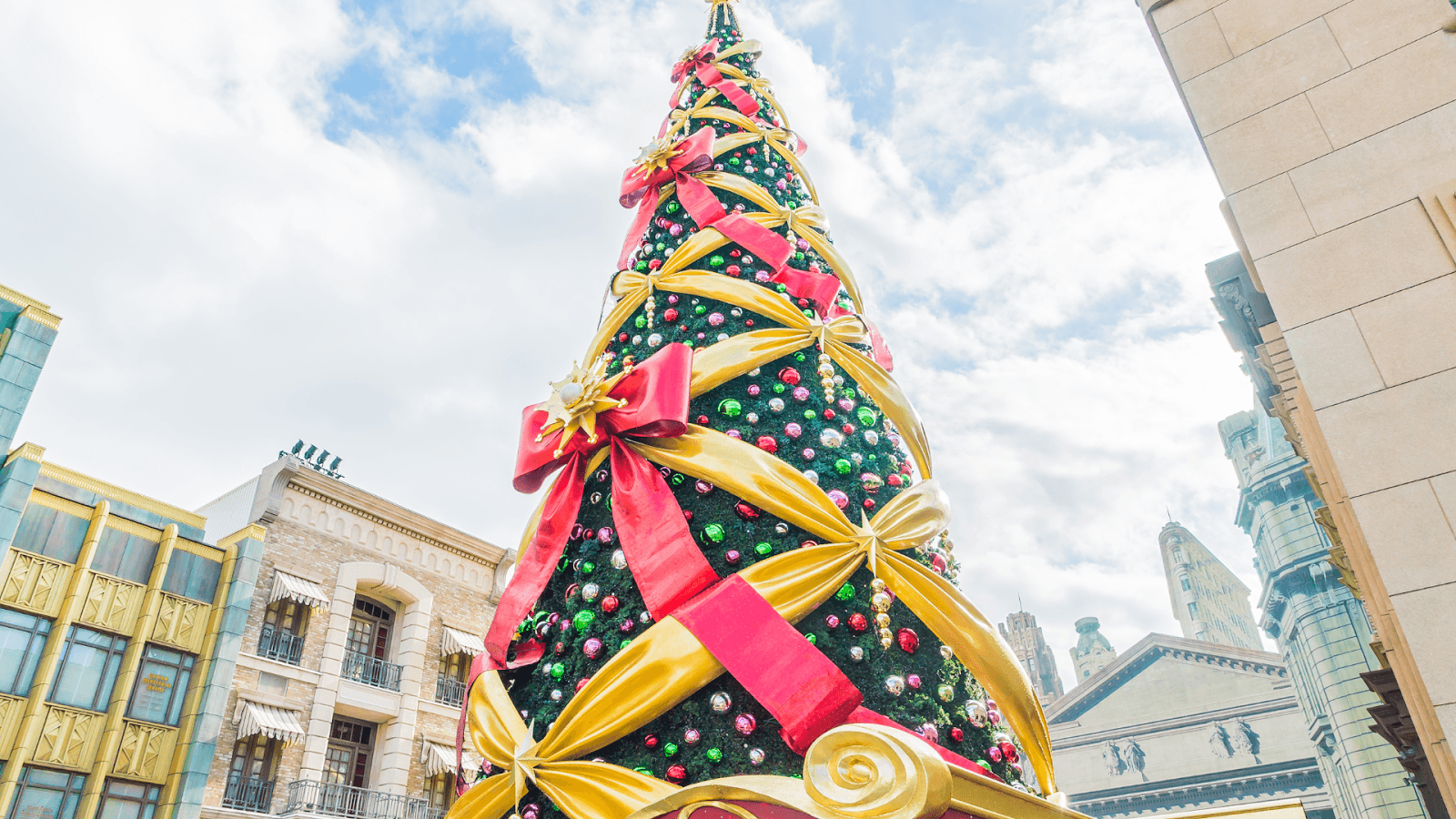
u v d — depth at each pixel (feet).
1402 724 33.12
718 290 15.28
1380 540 11.60
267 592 59.98
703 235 16.65
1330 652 110.52
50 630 51.39
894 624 11.10
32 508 53.16
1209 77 16.35
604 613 11.72
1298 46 15.66
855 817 8.44
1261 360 30.19
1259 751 138.10
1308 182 14.47
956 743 10.61
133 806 50.39
